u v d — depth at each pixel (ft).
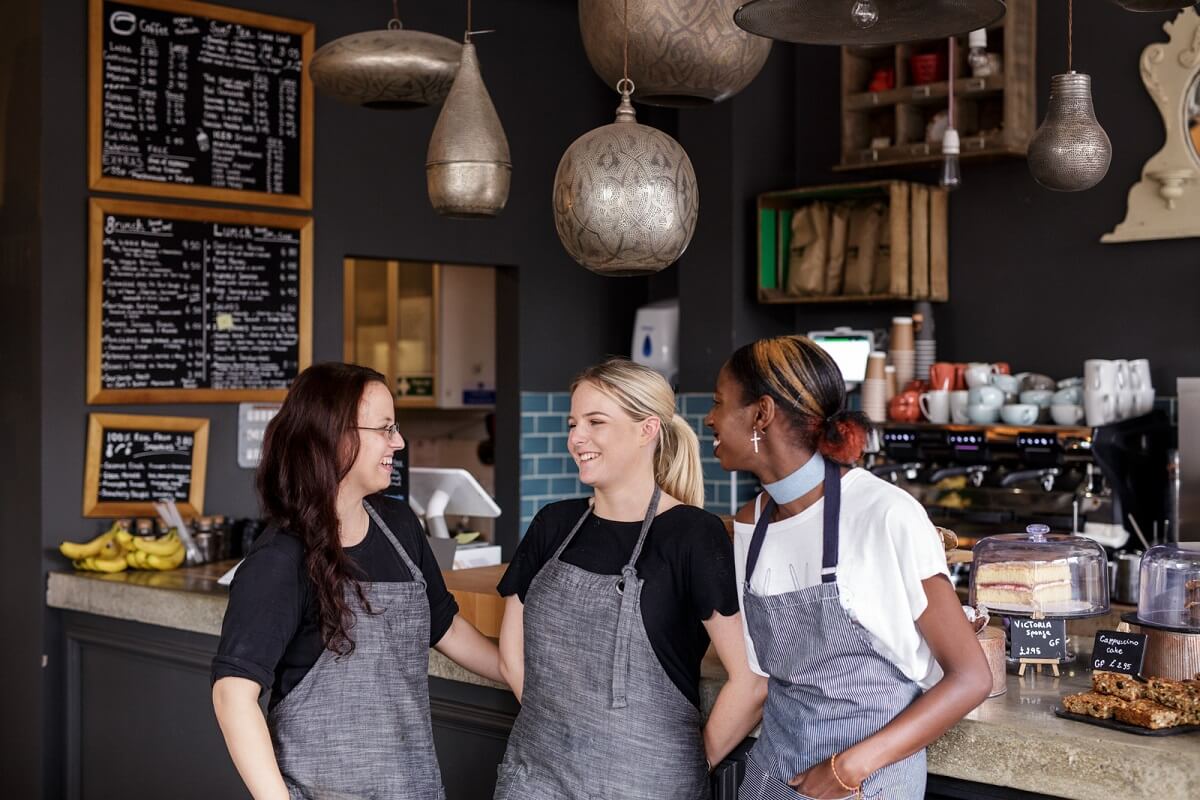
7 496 13.24
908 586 5.84
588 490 17.71
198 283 13.74
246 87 14.07
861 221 15.64
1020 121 14.53
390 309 20.54
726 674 7.43
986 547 7.79
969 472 13.70
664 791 6.93
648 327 17.61
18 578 13.04
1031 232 15.28
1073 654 8.07
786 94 17.20
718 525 7.02
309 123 14.55
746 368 6.24
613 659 6.93
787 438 6.19
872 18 6.14
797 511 6.29
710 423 6.41
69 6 12.87
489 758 8.79
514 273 16.98
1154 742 5.99
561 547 7.32
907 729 5.77
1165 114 14.03
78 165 12.96
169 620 11.11
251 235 14.12
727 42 7.36
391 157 15.47
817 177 17.11
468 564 12.42
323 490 6.88
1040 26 15.08
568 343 17.52
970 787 6.57
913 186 15.37
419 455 21.68
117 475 13.17
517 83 16.75
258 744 6.57
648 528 7.07
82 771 12.47
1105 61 14.60
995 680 6.95
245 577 6.79
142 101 13.30
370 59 9.03
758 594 6.40
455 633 7.90
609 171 7.13
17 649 13.04
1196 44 13.82
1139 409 13.70
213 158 13.83
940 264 15.80
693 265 16.88
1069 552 7.64
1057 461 13.25
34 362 12.84
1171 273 14.19
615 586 6.98
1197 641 7.03
